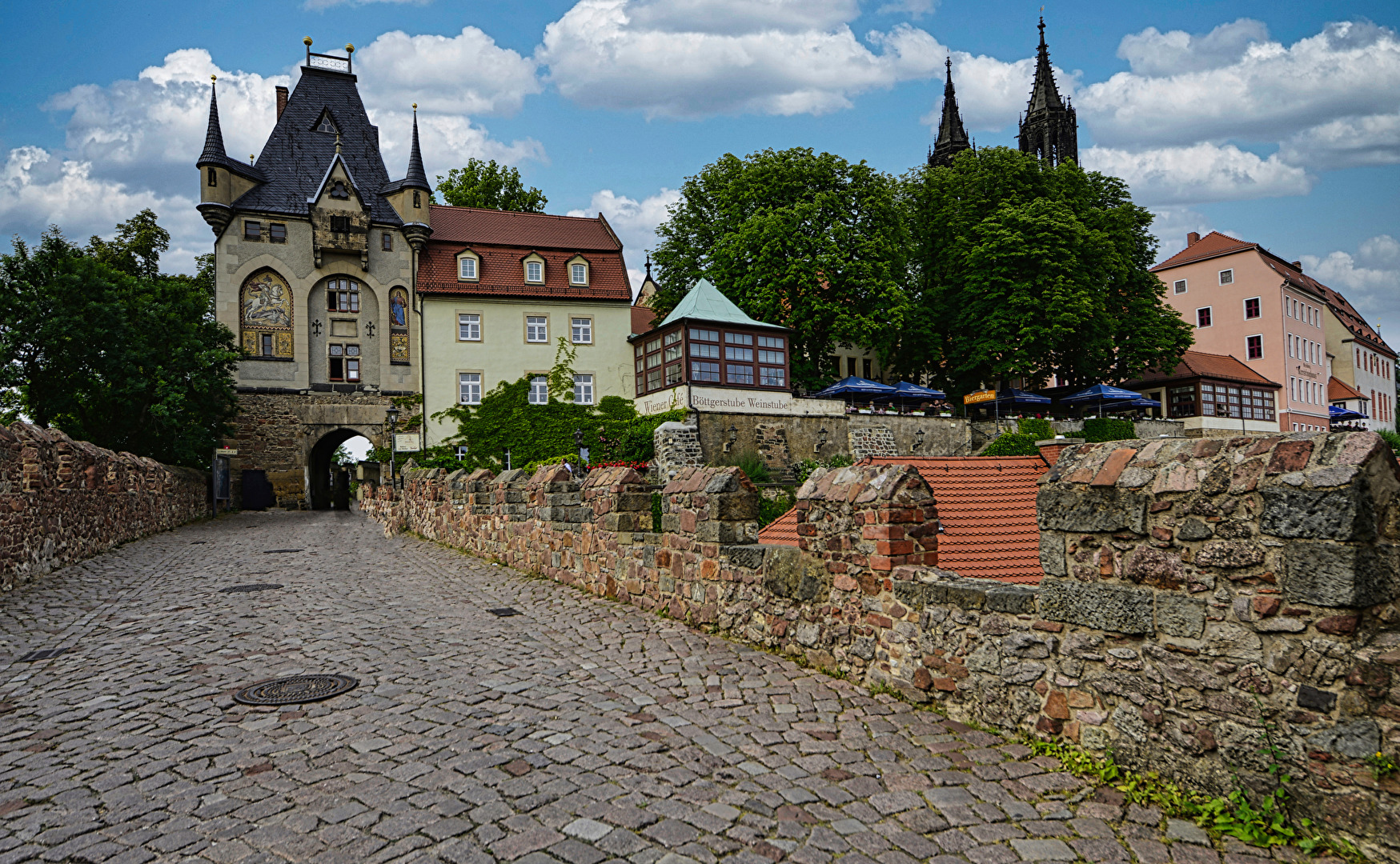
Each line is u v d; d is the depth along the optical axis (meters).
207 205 40.03
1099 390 50.12
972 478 12.57
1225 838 3.49
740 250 41.97
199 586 11.58
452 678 6.36
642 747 4.74
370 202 44.47
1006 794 4.02
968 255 45.59
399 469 39.09
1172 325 52.03
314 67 46.00
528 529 13.01
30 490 12.16
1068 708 4.40
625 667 6.62
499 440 41.00
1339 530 3.28
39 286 29.22
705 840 3.58
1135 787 3.95
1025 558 10.27
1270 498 3.52
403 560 15.30
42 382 29.42
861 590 5.97
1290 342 67.56
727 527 7.77
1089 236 44.91
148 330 31.44
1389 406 89.69
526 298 42.31
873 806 3.91
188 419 33.22
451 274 42.28
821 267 40.78
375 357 43.38
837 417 40.53
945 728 4.96
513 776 4.32
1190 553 3.83
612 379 43.44
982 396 45.75
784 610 6.84
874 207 42.88
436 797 4.05
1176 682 3.86
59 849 3.54
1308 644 3.39
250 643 7.71
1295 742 3.42
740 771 4.36
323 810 3.91
